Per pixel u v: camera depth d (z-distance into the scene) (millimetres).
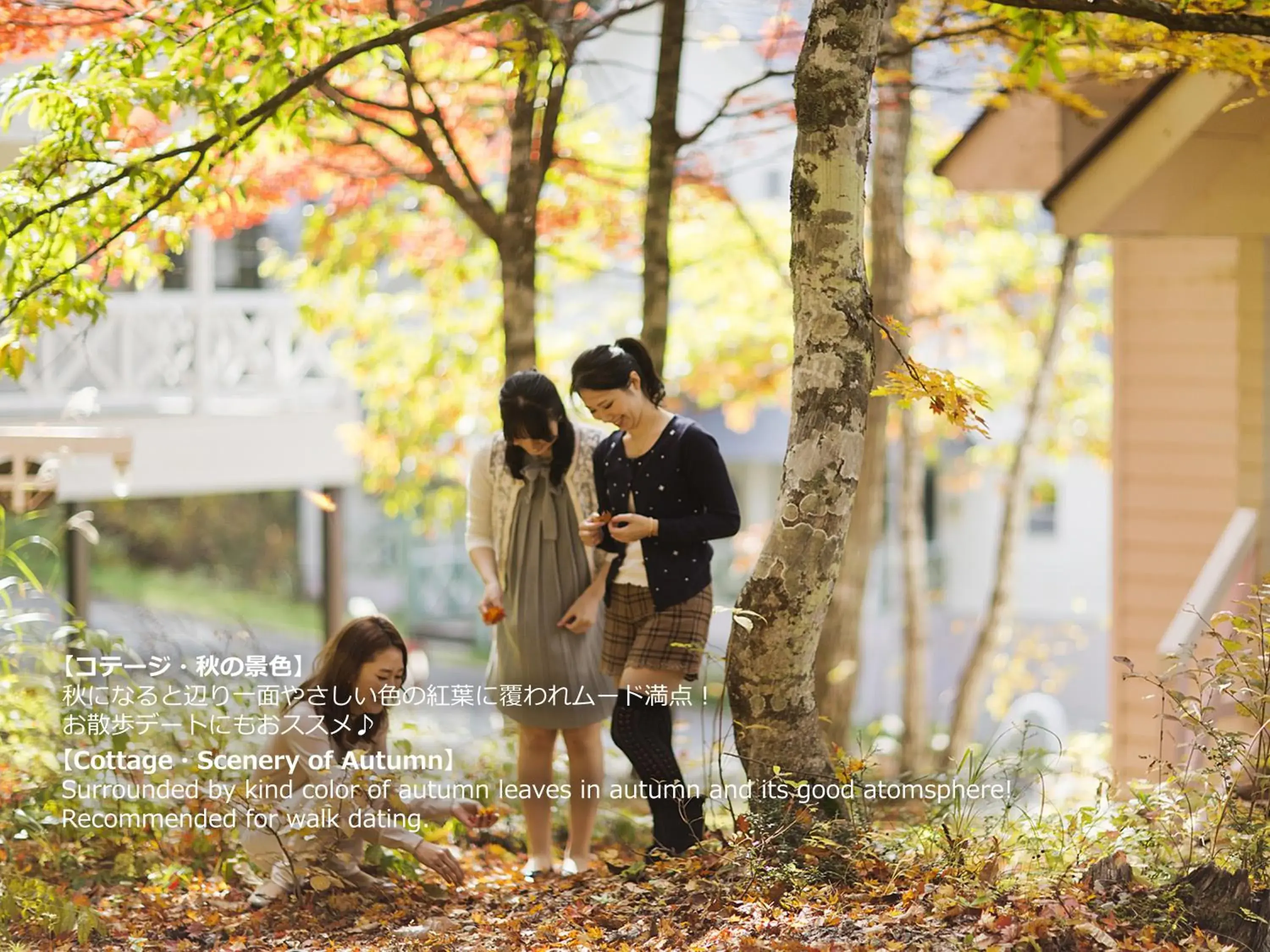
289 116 8227
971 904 5961
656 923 6434
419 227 16109
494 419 17891
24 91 7559
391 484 19734
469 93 12188
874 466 15680
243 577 39281
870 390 6805
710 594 7590
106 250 8328
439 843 8711
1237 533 11445
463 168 10664
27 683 8891
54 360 15961
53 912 6844
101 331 16844
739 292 19844
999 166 12438
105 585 38312
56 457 13289
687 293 19891
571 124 15234
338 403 19141
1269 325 11570
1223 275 13906
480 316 17984
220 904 7449
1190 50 8500
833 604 15836
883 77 11125
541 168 10570
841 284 6699
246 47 8438
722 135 16250
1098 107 11508
